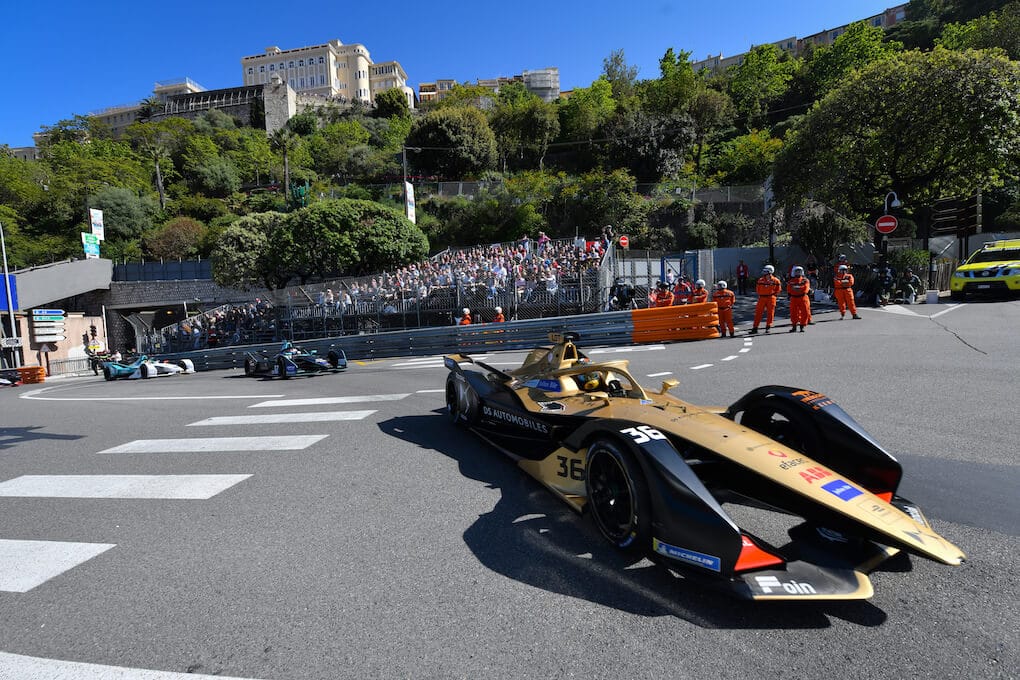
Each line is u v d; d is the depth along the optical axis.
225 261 37.38
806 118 27.11
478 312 20.52
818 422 3.73
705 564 2.72
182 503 4.46
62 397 13.25
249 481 4.96
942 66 21.98
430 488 4.53
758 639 2.45
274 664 2.36
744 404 4.25
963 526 3.49
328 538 3.66
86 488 4.99
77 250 54.47
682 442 3.50
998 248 19.81
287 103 108.38
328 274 38.59
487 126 60.22
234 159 80.06
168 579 3.18
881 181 26.75
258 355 16.27
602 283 19.66
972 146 21.88
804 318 14.23
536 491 4.36
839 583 2.63
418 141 59.12
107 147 78.69
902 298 20.02
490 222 43.84
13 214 53.78
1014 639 2.41
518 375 6.14
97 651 2.50
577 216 41.59
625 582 2.97
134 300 46.28
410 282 22.95
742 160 50.00
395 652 2.42
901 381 7.64
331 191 56.06
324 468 5.24
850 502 2.82
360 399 9.17
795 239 32.12
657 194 43.66
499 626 2.59
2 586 3.17
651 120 53.56
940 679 2.16
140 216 58.94
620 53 78.94
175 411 9.20
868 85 23.53
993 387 7.04
